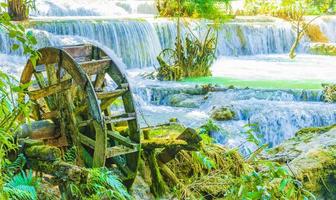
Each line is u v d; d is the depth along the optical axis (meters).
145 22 19.19
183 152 6.64
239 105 12.98
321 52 24.09
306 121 12.70
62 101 6.11
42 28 16.64
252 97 14.04
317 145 7.88
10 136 4.35
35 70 6.40
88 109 5.94
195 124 12.16
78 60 6.50
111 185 4.86
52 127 6.11
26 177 4.61
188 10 20.08
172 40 19.89
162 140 6.26
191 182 6.17
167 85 15.23
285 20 25.89
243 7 27.44
